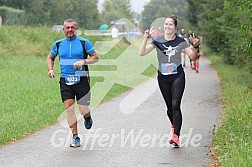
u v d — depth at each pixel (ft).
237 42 93.35
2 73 101.76
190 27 217.36
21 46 150.61
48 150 41.04
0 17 209.26
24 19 242.99
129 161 37.37
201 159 37.60
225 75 108.27
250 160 33.63
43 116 56.59
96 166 36.04
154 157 38.47
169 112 43.39
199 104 67.41
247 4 52.75
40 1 266.57
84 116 44.01
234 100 65.16
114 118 56.13
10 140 44.83
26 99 70.03
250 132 43.19
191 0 194.29
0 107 62.49
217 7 144.97
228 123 48.91
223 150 38.40
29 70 110.63
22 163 36.94
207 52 215.51
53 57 43.01
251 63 84.58
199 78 106.83
